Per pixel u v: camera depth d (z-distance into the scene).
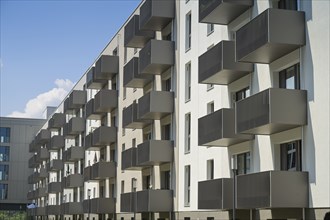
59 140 73.50
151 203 33.06
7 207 104.38
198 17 29.81
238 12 25.89
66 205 61.78
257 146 23.98
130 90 43.81
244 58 22.47
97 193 53.31
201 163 29.80
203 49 30.33
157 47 34.25
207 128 26.22
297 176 20.19
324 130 19.31
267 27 20.42
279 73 22.89
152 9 34.31
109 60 47.91
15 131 106.44
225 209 25.61
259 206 20.88
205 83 27.45
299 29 20.56
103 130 47.53
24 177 105.75
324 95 19.39
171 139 34.16
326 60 19.34
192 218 30.38
